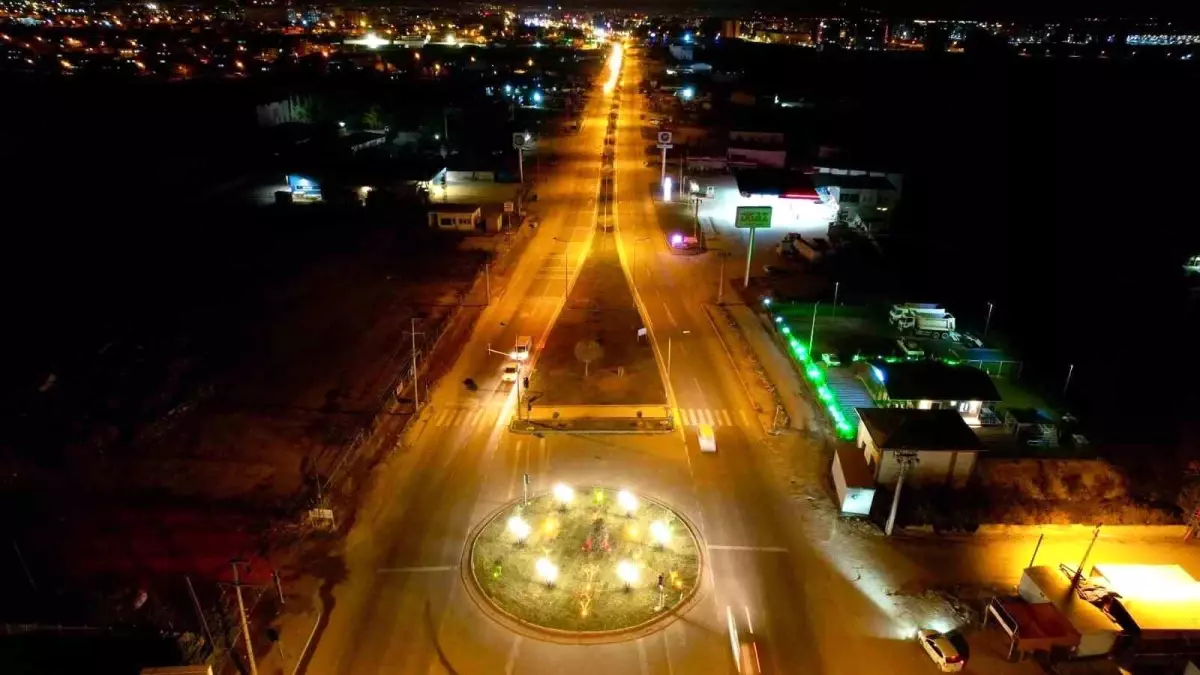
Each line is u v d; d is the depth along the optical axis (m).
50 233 84.50
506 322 66.25
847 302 71.38
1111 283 79.00
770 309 69.12
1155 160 128.38
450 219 91.44
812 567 37.97
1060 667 32.28
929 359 58.50
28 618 33.75
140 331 62.59
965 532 40.50
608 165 126.75
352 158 121.19
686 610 35.06
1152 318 70.31
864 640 33.69
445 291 72.62
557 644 33.09
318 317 66.56
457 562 37.84
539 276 77.38
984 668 32.22
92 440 46.62
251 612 34.53
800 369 58.25
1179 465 46.91
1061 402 54.31
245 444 47.38
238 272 76.69
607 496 43.00
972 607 35.59
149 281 73.69
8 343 59.62
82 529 39.56
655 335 64.00
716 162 124.12
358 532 39.88
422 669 31.84
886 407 50.06
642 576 37.00
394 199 101.88
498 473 45.03
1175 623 33.00
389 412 51.38
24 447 46.19
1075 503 43.09
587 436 48.94
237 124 130.62
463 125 151.38
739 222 71.88
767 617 34.78
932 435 42.97
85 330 62.56
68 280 72.94
